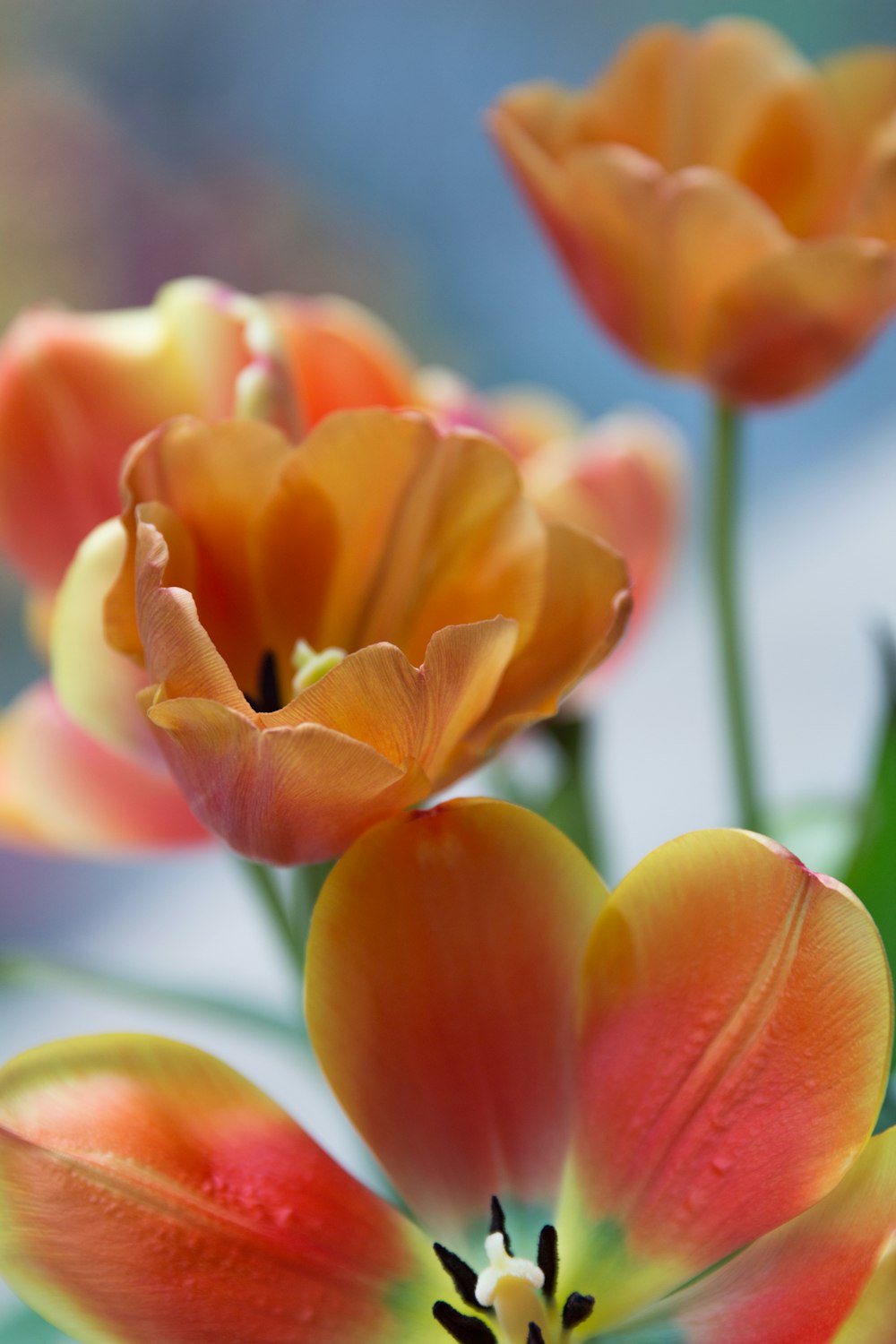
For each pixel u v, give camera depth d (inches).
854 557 63.9
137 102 75.3
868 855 19.0
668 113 22.2
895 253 20.3
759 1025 16.7
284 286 76.5
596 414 81.9
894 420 77.4
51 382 19.4
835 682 54.0
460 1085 17.3
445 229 82.9
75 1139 16.7
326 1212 17.4
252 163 77.5
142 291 72.2
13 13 72.6
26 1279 16.5
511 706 17.3
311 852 17.0
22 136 70.6
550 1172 17.4
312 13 80.2
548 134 22.1
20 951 21.4
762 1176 16.7
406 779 16.6
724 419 21.8
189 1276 16.8
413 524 17.5
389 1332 17.3
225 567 17.5
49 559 20.0
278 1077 39.7
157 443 17.1
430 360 79.7
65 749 20.8
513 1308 17.2
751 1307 16.9
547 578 17.5
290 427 18.4
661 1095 17.0
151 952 50.6
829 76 22.4
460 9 83.4
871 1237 16.4
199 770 16.6
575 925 17.1
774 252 20.5
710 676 58.6
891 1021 16.3
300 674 17.4
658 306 21.0
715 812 48.8
